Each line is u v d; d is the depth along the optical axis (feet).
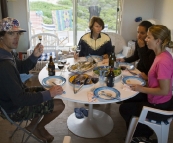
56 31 13.14
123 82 5.83
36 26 12.81
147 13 12.34
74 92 5.21
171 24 10.07
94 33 8.58
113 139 6.71
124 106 6.11
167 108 5.57
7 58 4.60
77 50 8.07
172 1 9.87
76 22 12.76
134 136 6.33
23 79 8.88
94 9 12.52
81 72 6.46
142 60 7.11
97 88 5.36
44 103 5.59
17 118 5.32
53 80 5.84
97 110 8.26
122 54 11.22
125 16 12.33
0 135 6.82
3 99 4.97
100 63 7.52
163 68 5.00
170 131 7.13
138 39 7.05
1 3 10.78
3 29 4.64
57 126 7.36
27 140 6.18
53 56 11.38
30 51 11.19
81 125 7.27
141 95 6.72
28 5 11.96
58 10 12.58
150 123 5.42
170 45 5.32
